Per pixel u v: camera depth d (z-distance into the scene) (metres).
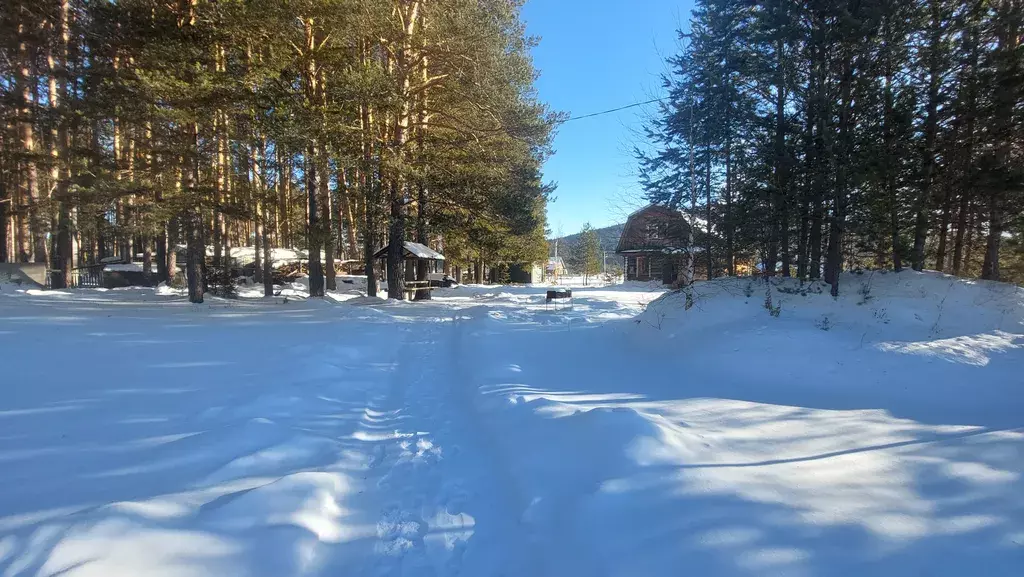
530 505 3.04
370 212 17.17
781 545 2.34
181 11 14.51
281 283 29.03
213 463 3.51
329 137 14.53
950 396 4.88
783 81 8.73
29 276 21.62
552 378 6.43
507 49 19.06
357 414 4.97
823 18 8.09
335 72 15.39
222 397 5.15
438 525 2.92
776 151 8.96
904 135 8.92
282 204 21.08
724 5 10.91
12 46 18.12
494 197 18.33
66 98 15.46
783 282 8.99
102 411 4.64
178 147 14.56
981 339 6.23
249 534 2.52
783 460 3.41
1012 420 4.12
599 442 3.57
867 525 2.51
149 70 13.66
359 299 19.31
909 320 7.12
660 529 2.54
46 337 8.35
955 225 10.63
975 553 2.28
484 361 7.46
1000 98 8.23
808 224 9.53
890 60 8.56
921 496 2.84
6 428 4.14
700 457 3.39
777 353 6.45
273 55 14.31
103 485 3.09
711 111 11.80
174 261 26.72
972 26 8.55
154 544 2.31
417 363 7.68
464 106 18.41
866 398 4.99
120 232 16.61
